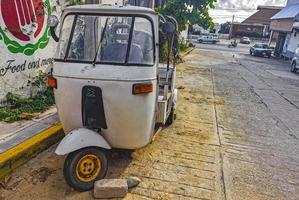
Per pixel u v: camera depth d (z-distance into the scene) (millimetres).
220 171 4688
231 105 9211
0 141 4473
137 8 3857
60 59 3887
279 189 4348
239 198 3982
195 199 3852
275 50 35188
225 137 6301
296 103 10359
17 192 3678
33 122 5371
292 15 29766
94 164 3816
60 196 3656
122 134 3930
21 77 6219
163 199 3775
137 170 4449
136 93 3656
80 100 3793
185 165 4766
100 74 3645
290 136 6809
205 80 13469
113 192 3676
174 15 17375
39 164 4359
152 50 3902
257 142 6207
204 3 18719
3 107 5785
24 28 6102
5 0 5559
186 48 30562
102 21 3891
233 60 25203
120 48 3807
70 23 3994
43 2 6637
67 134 3857
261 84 13734
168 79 6188
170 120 6617
